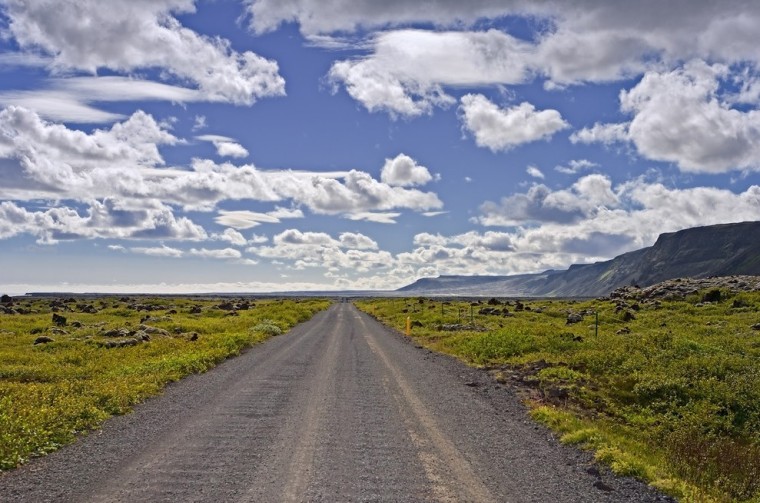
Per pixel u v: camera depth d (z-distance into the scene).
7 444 9.47
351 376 18.44
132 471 8.52
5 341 31.97
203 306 86.56
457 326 41.16
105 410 12.71
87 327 42.72
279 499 7.40
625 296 70.94
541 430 11.70
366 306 105.69
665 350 22.17
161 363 19.92
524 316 55.06
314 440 10.41
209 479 8.17
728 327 35.09
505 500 7.60
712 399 16.48
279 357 23.89
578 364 20.69
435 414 12.91
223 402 13.98
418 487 7.99
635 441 12.47
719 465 11.07
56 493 7.56
